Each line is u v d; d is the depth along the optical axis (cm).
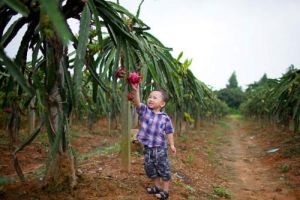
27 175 446
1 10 265
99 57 415
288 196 498
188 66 662
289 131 1298
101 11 290
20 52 277
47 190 308
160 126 345
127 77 329
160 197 342
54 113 298
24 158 609
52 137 291
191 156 698
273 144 1091
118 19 298
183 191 404
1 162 559
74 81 245
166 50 450
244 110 3288
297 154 791
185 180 487
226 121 3112
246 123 2855
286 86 755
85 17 250
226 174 652
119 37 312
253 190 536
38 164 584
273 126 1566
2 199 293
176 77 458
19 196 300
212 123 2308
